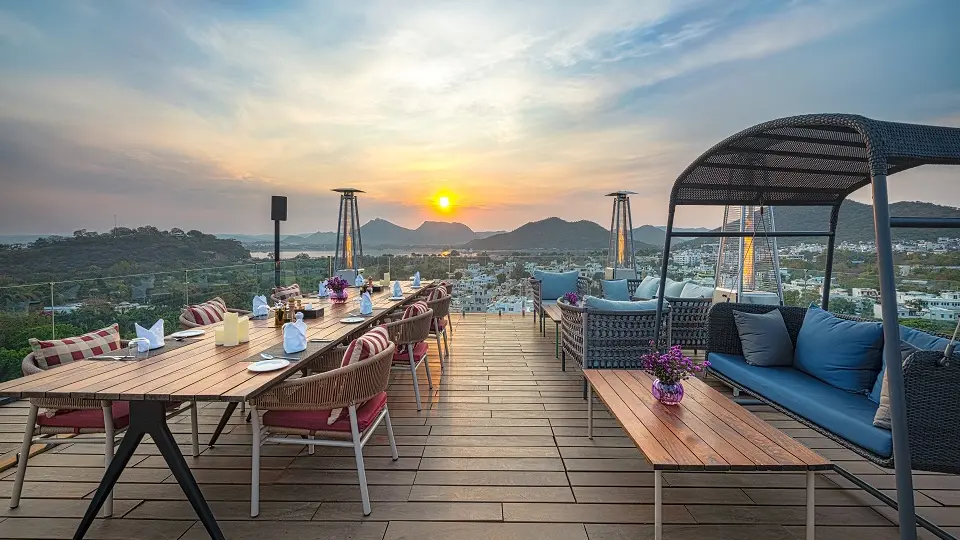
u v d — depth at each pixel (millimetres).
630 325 3639
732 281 6273
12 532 1879
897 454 1532
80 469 2424
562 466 2469
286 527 1912
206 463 2506
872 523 1956
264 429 2102
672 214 3350
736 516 2012
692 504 2105
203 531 1899
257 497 1990
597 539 1834
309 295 5672
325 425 2059
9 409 3342
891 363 1543
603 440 2816
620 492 2201
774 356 3148
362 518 1977
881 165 1590
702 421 2107
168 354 2363
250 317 3695
